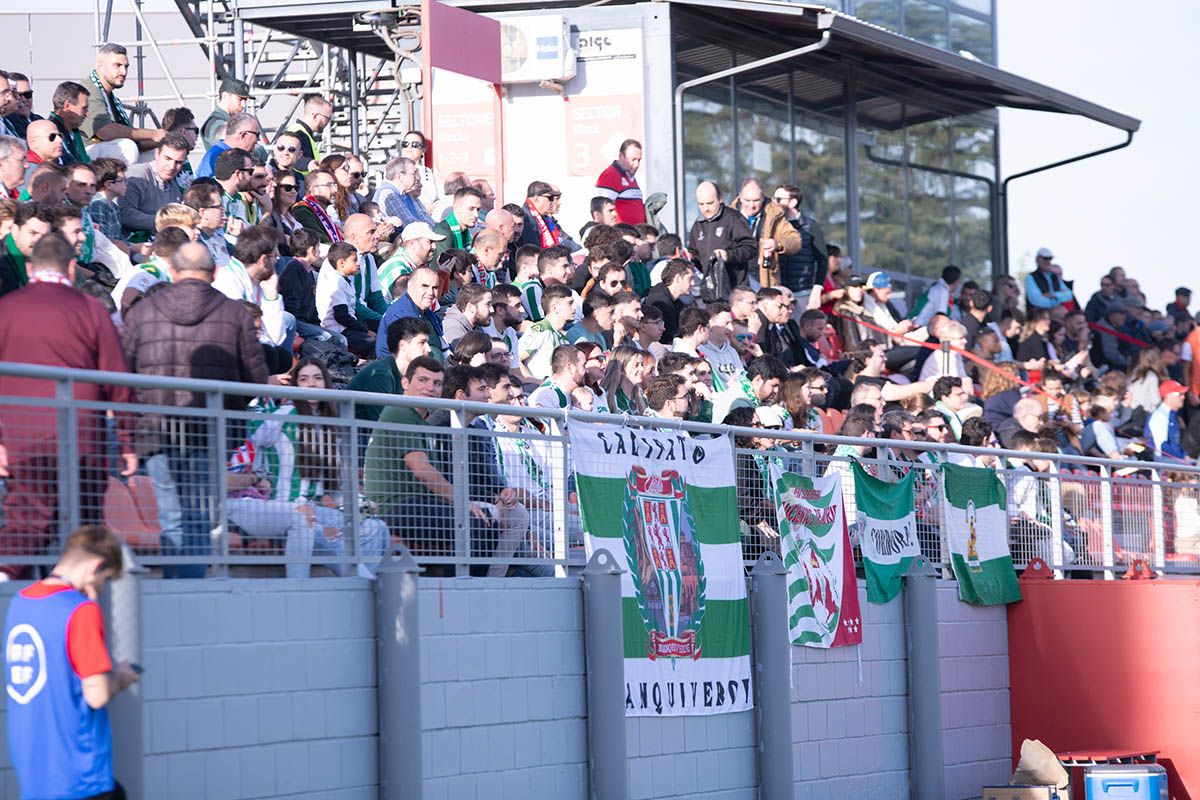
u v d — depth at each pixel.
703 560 38.41
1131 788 43.91
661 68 67.31
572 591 35.41
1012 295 78.88
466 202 51.66
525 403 39.53
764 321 57.06
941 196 87.38
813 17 68.56
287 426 30.08
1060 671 48.16
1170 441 71.88
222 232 43.56
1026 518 49.56
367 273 47.28
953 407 54.06
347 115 79.75
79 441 26.45
